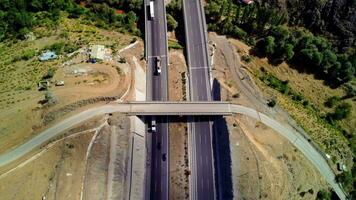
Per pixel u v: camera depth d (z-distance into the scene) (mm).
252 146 162875
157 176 159875
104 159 148875
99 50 182125
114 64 178750
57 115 155000
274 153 164750
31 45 184625
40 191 135000
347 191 167875
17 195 133000
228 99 179750
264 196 151875
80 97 161250
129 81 174875
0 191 132750
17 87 163125
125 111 164625
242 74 194375
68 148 146250
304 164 166875
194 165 164625
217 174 162750
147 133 170125
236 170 156125
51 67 172500
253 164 157750
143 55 194125
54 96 157750
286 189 156500
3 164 140750
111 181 146375
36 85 164125
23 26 192375
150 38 199375
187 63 195500
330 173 170125
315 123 187000
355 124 194625
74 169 142125
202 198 156500
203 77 189625
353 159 182375
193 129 173500
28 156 143375
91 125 154750
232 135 165625
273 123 175375
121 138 157500
